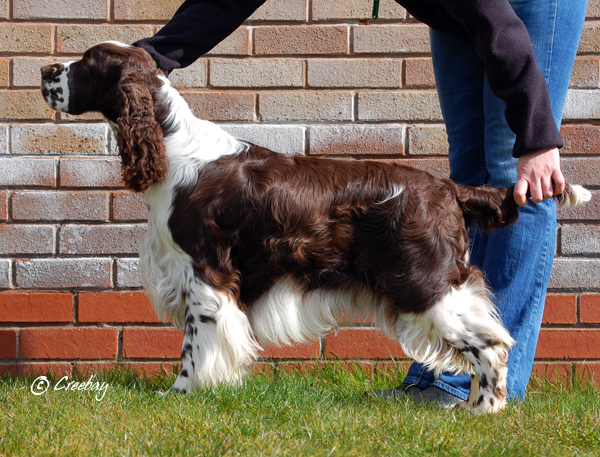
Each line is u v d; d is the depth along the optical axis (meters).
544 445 2.07
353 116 3.88
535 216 2.81
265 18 3.86
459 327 2.61
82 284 3.81
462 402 2.76
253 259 2.76
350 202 2.71
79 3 3.82
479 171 3.11
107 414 2.27
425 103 3.86
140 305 3.81
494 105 2.84
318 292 2.78
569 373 3.77
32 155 3.82
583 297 3.79
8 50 3.81
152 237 2.89
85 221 3.82
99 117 3.84
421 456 1.91
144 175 2.75
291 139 3.87
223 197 2.72
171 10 3.84
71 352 3.81
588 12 3.79
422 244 2.61
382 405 2.60
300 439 2.01
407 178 2.72
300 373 3.62
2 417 2.22
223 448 1.85
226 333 2.68
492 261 2.86
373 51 3.86
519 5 2.77
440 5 2.87
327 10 3.86
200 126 2.89
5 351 3.79
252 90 3.87
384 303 2.73
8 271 3.79
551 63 2.79
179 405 2.37
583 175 3.80
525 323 2.86
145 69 2.85
